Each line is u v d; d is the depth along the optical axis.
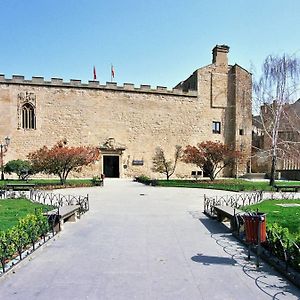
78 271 5.57
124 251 6.78
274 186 22.80
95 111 36.62
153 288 4.83
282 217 10.45
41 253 6.66
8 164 30.61
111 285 4.94
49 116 35.12
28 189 20.77
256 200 16.02
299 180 34.09
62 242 7.57
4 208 12.59
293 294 4.65
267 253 6.35
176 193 19.88
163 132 38.94
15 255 6.29
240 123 40.97
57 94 35.47
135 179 34.94
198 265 5.90
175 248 7.04
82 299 4.44
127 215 11.40
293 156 40.22
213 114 40.94
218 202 13.02
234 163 38.59
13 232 6.49
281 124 39.75
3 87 33.84
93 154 28.09
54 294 4.61
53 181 28.64
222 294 4.63
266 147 40.75
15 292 4.70
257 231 5.92
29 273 5.48
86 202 12.90
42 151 25.67
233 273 5.49
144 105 38.44
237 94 41.06
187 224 9.79
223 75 41.41
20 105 34.22
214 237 8.10
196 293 4.66
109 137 36.91
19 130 34.12
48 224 8.27
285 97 31.25
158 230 8.90
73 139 35.75
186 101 39.97
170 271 5.57
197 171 39.97
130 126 37.81
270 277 5.32
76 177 35.47
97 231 8.76
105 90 37.09
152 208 13.17
